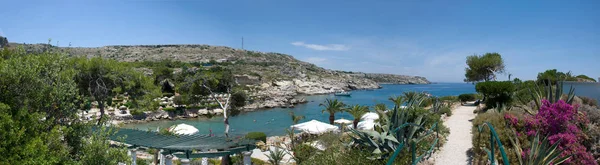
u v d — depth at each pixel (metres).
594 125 18.09
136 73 41.06
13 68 10.70
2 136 8.98
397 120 16.00
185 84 49.53
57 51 15.09
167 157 14.87
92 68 37.00
